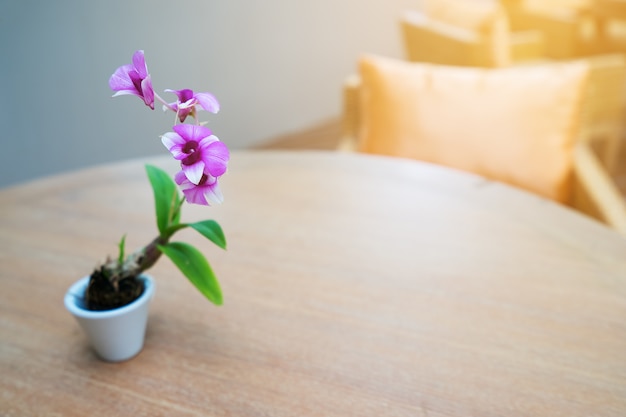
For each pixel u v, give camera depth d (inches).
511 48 98.0
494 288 30.3
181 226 24.8
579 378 25.1
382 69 48.9
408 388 24.9
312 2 113.9
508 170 44.9
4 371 26.2
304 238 34.8
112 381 25.6
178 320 28.9
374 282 31.0
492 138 45.0
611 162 89.8
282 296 30.2
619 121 85.8
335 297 30.0
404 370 25.7
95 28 84.8
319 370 25.8
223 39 101.8
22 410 24.3
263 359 26.5
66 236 35.4
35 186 41.3
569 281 30.5
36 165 85.8
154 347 27.3
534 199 37.5
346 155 44.7
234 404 24.4
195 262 25.3
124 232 35.7
